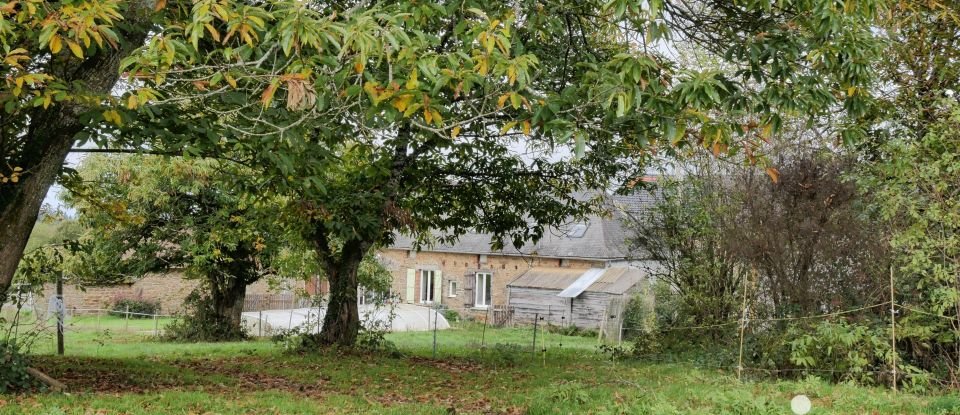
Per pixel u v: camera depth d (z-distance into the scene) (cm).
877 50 725
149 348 1839
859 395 909
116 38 618
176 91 821
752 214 1218
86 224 2311
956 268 1014
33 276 1075
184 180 2205
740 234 1234
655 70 631
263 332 2825
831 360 1103
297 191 1323
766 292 1248
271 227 1708
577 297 3356
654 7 583
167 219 2402
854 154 1146
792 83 722
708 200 1444
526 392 1029
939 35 1133
